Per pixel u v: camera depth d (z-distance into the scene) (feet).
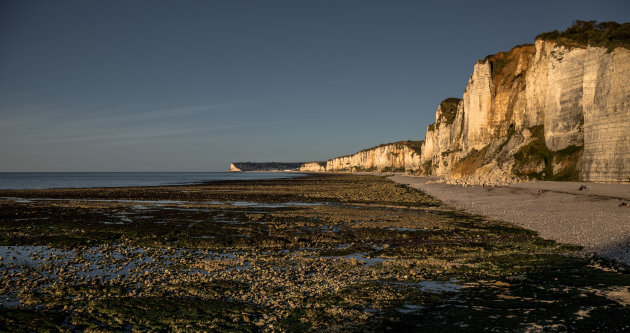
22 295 38.22
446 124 361.30
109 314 33.14
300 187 246.68
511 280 41.57
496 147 217.15
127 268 49.29
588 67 146.30
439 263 49.78
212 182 351.67
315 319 31.42
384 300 35.78
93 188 243.40
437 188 194.90
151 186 276.62
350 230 77.46
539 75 195.83
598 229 67.05
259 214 102.73
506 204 111.86
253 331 29.45
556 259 50.72
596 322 29.43
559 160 158.92
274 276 44.21
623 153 122.62
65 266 50.26
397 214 102.89
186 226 82.12
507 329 28.63
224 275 44.75
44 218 94.63
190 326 30.45
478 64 256.93
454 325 29.68
